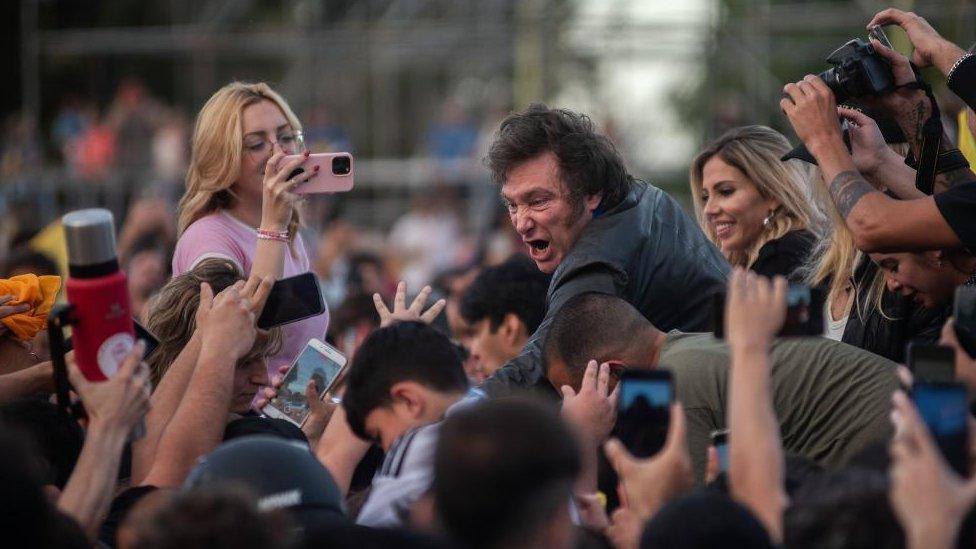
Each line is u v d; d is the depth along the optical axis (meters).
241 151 8.16
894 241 6.20
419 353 5.58
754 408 4.86
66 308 5.44
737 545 4.27
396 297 7.13
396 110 27.73
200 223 8.23
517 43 24.09
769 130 8.77
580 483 5.77
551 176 7.55
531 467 4.31
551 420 4.44
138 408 5.45
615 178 7.70
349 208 25.23
